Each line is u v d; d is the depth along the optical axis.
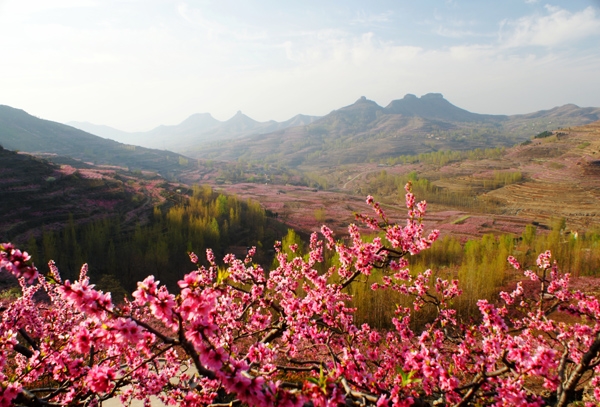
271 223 82.00
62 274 42.97
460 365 5.54
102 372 4.04
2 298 23.31
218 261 55.88
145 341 4.06
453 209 124.62
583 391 10.75
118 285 35.84
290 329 5.93
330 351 5.41
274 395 3.31
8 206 59.00
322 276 6.79
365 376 4.80
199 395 5.35
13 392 3.84
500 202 131.12
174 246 52.50
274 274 7.85
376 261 6.31
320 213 96.62
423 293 8.22
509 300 7.88
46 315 7.89
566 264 44.53
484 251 50.97
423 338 4.56
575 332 6.79
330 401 3.49
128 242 53.88
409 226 6.34
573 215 106.62
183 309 3.59
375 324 27.84
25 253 3.31
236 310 6.48
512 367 4.28
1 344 5.00
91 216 63.81
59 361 5.25
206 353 3.51
